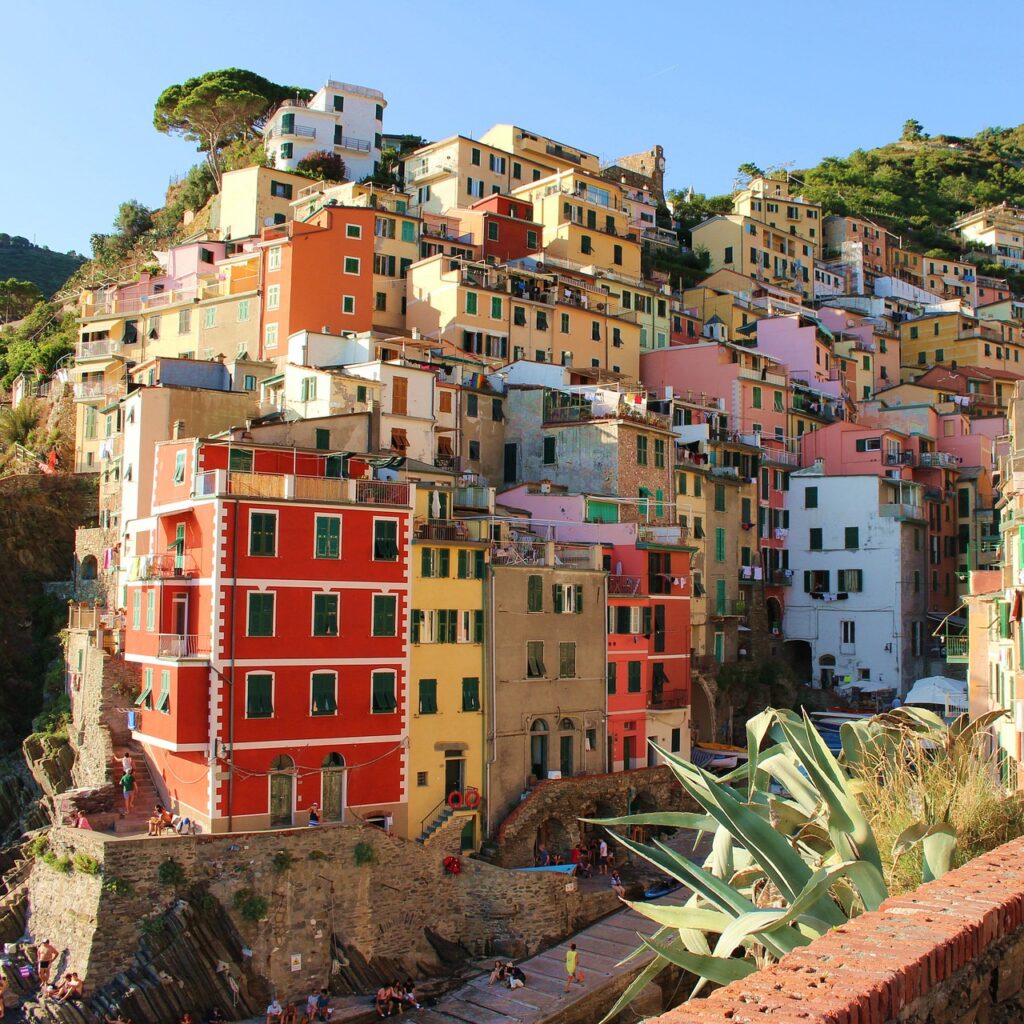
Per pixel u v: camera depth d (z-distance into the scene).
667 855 22.52
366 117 138.62
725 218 149.12
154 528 58.19
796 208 167.38
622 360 104.88
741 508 90.12
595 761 63.53
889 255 181.25
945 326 148.12
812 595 92.69
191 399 71.31
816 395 109.50
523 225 113.81
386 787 54.09
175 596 53.16
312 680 52.62
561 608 62.59
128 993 42.25
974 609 59.28
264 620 51.75
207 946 44.41
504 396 84.25
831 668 91.38
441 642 57.19
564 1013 44.91
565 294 103.06
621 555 68.56
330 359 83.44
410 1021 45.00
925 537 94.31
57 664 73.00
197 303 98.88
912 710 28.61
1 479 82.62
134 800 54.97
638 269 121.06
